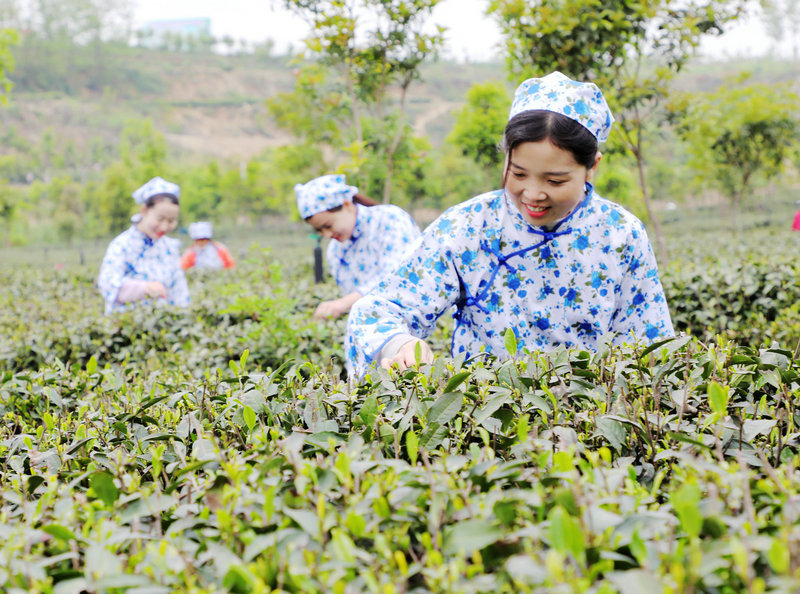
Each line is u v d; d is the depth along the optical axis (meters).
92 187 53.44
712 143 18.66
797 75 123.38
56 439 1.91
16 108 124.12
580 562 0.90
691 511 0.89
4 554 1.11
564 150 2.04
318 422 1.63
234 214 51.09
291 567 0.97
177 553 1.03
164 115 140.75
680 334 1.93
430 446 1.48
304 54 9.35
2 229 53.16
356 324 2.37
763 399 1.63
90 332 5.00
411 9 8.35
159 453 1.49
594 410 1.61
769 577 0.94
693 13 8.14
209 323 5.53
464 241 2.38
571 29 7.95
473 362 2.11
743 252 10.26
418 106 135.62
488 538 0.98
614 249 2.37
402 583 0.95
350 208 4.22
